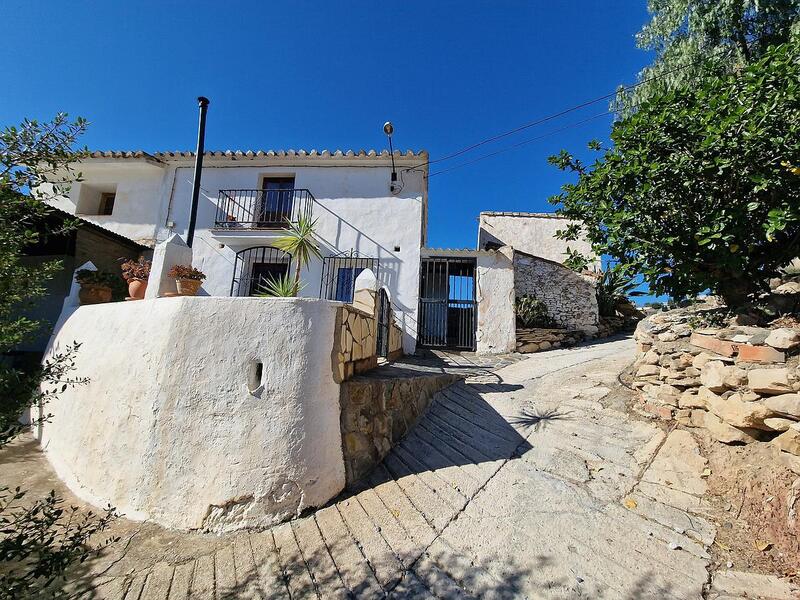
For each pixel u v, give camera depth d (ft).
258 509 10.53
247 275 34.50
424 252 33.65
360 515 10.61
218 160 35.91
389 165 35.04
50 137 6.19
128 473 11.42
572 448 12.66
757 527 8.29
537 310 32.76
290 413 11.15
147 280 18.88
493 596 7.72
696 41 23.71
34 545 6.42
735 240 11.55
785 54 10.35
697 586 7.33
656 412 13.38
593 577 7.84
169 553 9.58
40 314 27.63
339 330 12.95
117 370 12.79
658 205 12.95
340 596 8.12
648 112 12.91
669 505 9.53
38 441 17.08
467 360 27.96
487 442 13.75
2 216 6.04
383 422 13.84
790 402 8.99
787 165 9.98
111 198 38.96
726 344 11.03
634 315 42.39
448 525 9.89
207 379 11.35
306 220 30.30
